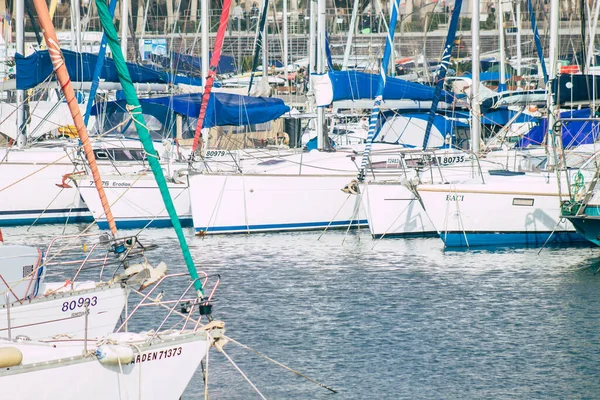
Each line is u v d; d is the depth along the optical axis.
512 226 64.12
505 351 38.84
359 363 37.28
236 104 74.00
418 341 40.25
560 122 58.31
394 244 65.44
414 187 63.22
